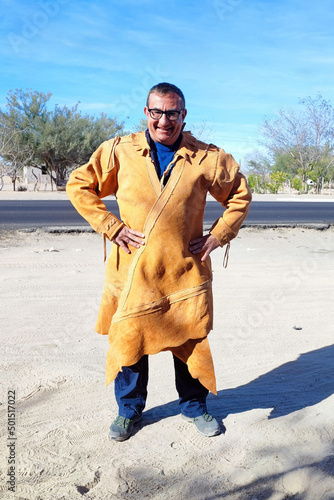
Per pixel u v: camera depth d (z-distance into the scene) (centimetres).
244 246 1084
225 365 451
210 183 317
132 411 330
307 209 2069
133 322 308
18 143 3384
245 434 330
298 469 291
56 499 265
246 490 275
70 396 383
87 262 861
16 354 455
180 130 314
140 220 309
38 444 317
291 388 405
